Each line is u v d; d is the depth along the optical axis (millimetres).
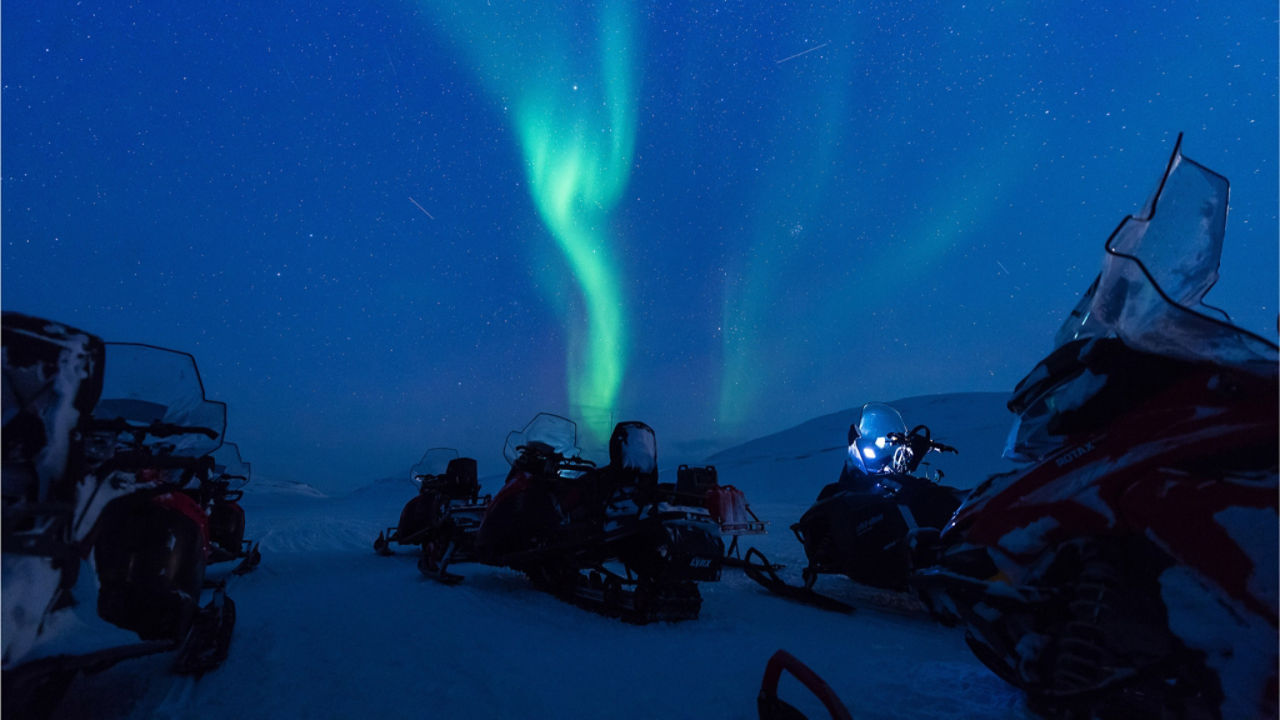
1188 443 2090
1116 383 2283
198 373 3629
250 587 6230
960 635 4461
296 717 2820
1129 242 2383
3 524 1981
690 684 3355
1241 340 2066
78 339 2223
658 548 4711
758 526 7898
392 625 4535
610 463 5047
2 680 1922
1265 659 1906
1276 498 1933
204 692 3105
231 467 6992
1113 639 2162
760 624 4762
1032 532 2451
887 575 5070
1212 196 2441
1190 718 2080
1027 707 2943
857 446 5719
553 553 5340
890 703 3068
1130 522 2168
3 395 2027
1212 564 1979
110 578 2580
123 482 2662
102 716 2789
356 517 24031
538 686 3295
